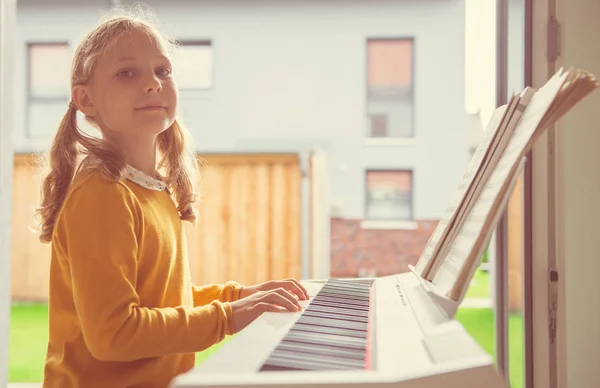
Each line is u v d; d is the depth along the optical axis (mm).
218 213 6812
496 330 1602
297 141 9922
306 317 956
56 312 1070
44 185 1233
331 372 625
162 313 1003
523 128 894
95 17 9852
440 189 10000
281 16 9984
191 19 9953
